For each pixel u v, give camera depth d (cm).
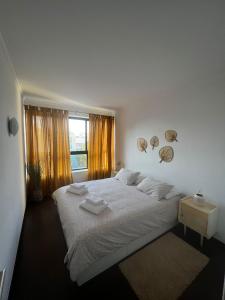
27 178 342
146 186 274
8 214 149
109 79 235
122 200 235
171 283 155
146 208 209
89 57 171
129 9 105
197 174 246
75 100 349
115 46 150
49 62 182
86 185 305
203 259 185
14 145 199
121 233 175
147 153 344
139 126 364
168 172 295
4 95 150
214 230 214
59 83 249
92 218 180
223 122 211
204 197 236
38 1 99
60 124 378
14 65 188
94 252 153
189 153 256
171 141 286
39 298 140
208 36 134
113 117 460
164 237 224
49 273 165
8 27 122
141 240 201
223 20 114
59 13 108
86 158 446
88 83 250
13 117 192
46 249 200
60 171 385
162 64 188
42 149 357
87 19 114
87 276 156
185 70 204
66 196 246
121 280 158
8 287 140
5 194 140
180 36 135
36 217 278
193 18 113
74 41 142
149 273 166
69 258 144
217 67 195
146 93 305
